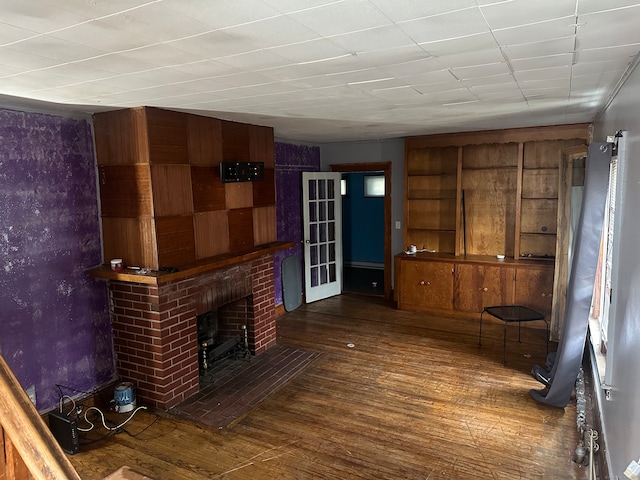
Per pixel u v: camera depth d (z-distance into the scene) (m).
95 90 2.72
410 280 6.03
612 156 3.05
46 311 3.33
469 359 4.48
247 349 4.63
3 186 3.03
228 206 4.21
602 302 3.58
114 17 1.54
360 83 2.70
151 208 3.45
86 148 3.59
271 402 3.71
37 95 2.83
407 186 6.14
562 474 2.75
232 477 2.78
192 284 3.82
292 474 2.80
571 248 4.69
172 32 1.70
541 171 5.47
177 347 3.70
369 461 2.91
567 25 1.72
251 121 4.31
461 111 3.87
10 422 0.75
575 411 3.47
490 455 2.95
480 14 1.58
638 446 1.78
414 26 1.70
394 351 4.72
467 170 5.88
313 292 6.66
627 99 2.53
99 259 3.73
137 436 3.25
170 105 3.33
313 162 6.82
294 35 1.77
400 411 3.52
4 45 1.83
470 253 6.02
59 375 3.43
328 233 6.91
